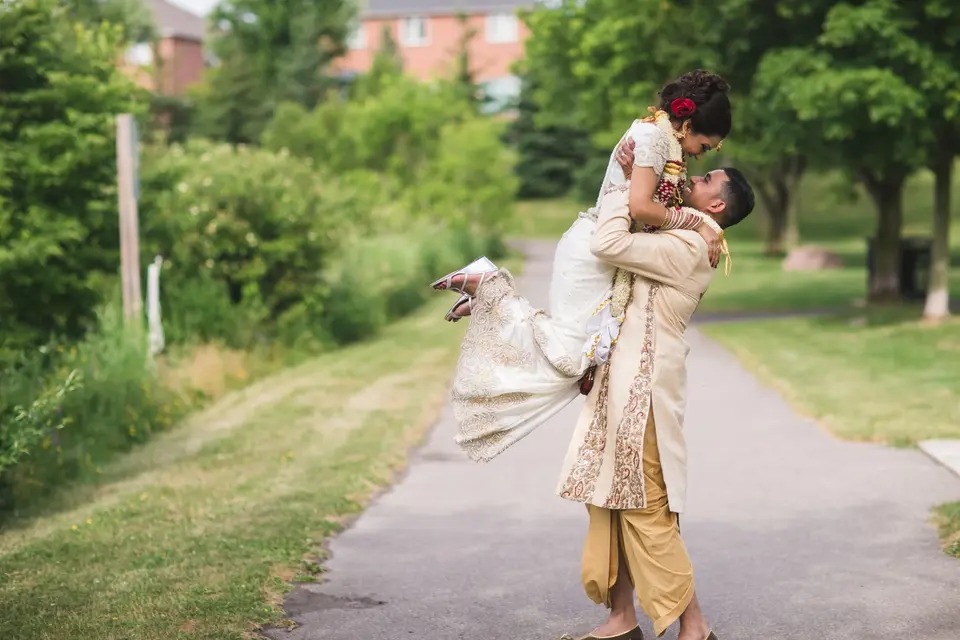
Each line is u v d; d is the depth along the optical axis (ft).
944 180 58.85
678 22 66.03
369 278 74.38
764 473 26.50
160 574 17.99
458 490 25.63
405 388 42.57
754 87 62.23
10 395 27.63
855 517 22.07
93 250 37.96
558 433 33.14
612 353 13.76
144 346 38.27
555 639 15.51
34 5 36.06
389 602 17.17
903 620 15.87
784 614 16.30
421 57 263.49
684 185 14.10
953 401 35.76
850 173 70.49
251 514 22.36
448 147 124.77
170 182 46.91
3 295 34.99
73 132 35.76
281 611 16.46
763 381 42.32
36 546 20.03
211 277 53.21
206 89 209.87
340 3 242.37
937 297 59.72
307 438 32.12
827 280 96.12
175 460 29.37
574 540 20.99
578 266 13.85
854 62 50.67
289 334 55.21
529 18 84.33
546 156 213.87
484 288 14.06
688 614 14.16
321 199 58.08
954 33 49.26
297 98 225.35
